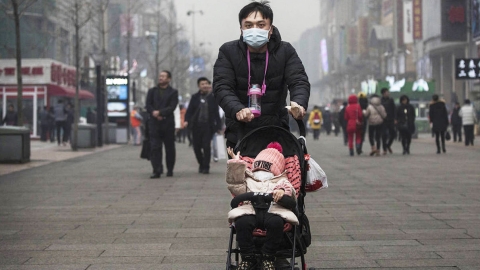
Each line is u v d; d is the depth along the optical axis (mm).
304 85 5188
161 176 14711
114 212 9227
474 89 47750
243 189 4770
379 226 7859
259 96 5133
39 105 39031
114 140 34000
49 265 6047
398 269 5773
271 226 4520
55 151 26094
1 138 18562
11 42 41406
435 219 8336
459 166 16781
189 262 6113
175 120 14617
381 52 98875
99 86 29500
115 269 5879
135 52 70625
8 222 8445
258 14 5176
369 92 57656
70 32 50281
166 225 8086
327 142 34750
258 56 5277
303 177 4977
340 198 10461
